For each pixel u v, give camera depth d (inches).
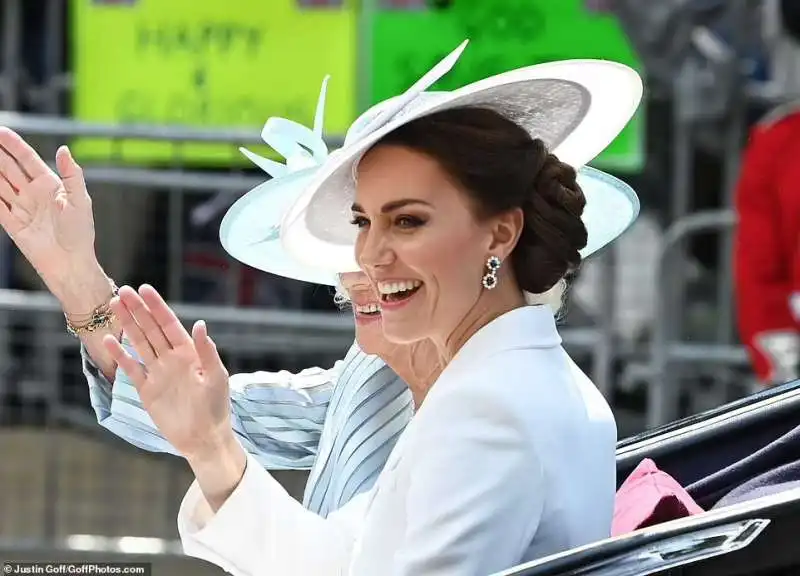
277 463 418.3
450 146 299.3
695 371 850.1
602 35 797.2
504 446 289.9
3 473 880.9
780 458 379.9
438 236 302.5
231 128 802.2
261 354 839.7
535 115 325.1
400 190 302.2
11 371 878.4
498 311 313.4
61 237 370.6
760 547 274.7
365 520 316.2
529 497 288.5
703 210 859.4
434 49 797.9
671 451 395.9
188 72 814.5
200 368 320.2
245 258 396.8
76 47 816.9
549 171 309.4
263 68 812.0
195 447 322.3
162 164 818.2
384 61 802.2
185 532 334.0
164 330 317.7
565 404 301.1
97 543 806.5
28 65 905.5
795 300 747.4
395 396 382.6
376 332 354.3
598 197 364.2
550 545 293.1
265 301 850.8
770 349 750.5
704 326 867.4
